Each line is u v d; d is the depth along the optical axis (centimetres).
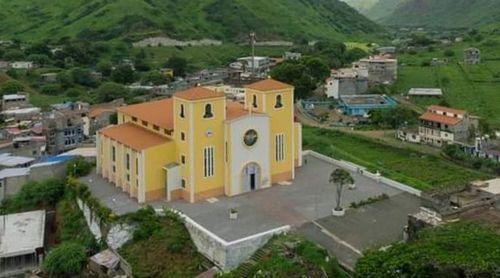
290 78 17388
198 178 7875
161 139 8138
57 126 13138
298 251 6272
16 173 9500
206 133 7831
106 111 14862
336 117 15712
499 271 4625
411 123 14188
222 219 7206
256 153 8256
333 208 7525
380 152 12125
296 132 9356
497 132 12862
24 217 8406
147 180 7850
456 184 7906
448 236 5197
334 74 19212
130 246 7044
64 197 8856
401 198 7919
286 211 7469
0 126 13962
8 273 7381
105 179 9000
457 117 12550
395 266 4938
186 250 6769
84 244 7450
